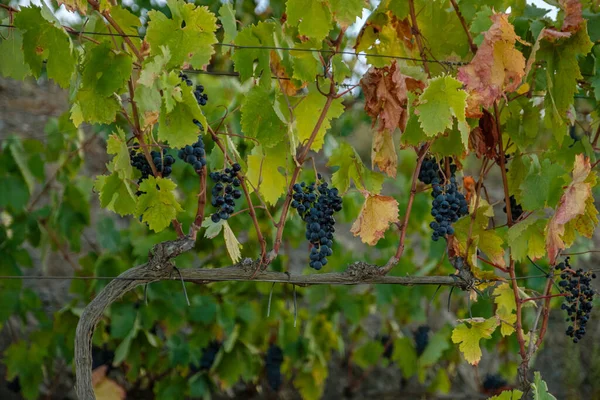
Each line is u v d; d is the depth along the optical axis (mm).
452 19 2488
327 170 4625
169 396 3564
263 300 3674
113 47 2203
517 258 2416
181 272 2188
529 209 2426
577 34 2371
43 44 2115
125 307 3455
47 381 3811
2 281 3498
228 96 3416
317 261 2279
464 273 2404
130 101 2152
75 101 2160
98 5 2178
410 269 3658
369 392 4215
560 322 4484
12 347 3537
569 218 2277
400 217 3777
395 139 4531
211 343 3666
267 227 3611
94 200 4496
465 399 4188
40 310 3561
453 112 2234
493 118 2461
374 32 2539
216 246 3529
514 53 2301
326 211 2287
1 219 3666
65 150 3557
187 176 3439
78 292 3549
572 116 2539
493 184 5059
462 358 3979
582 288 2463
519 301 2447
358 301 3814
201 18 2143
